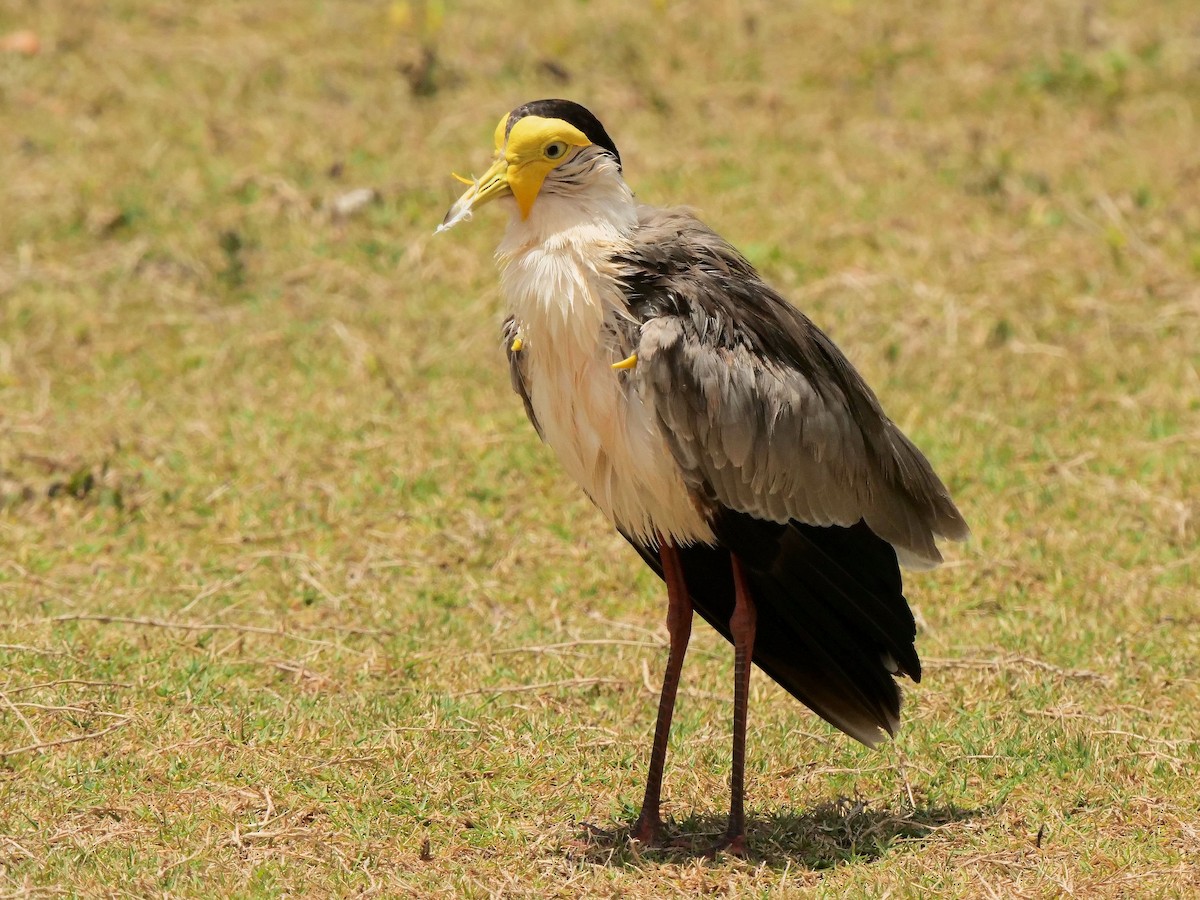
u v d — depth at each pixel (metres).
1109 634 10.91
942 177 18.02
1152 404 14.12
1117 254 16.50
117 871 7.98
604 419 8.20
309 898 7.83
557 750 9.48
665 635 11.13
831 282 15.88
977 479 13.09
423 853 8.30
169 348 15.12
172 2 21.73
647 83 19.89
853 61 20.45
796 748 9.61
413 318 15.55
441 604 11.52
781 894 7.84
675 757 9.47
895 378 14.48
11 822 8.46
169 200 17.27
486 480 13.09
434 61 19.91
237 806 8.70
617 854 8.40
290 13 21.61
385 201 17.33
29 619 10.84
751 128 19.00
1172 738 9.54
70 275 16.06
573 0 21.94
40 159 18.06
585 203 8.21
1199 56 20.58
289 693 10.10
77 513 12.59
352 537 12.32
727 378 8.11
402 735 9.55
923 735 9.66
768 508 8.33
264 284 16.12
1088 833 8.48
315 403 14.19
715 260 8.44
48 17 21.03
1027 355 14.94
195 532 12.38
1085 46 20.81
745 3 21.64
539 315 8.14
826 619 8.47
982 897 7.84
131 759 9.14
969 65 20.50
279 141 18.38
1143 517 12.48
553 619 11.34
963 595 11.59
